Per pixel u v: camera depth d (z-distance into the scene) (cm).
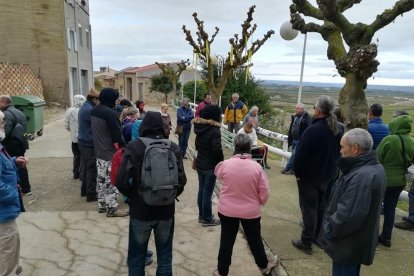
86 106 518
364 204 230
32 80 1719
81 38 2336
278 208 530
